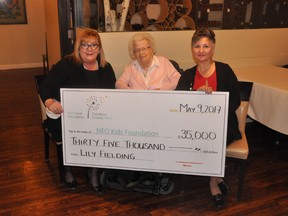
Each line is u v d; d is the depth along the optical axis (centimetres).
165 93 196
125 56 288
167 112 199
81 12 314
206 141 200
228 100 190
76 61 226
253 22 406
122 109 204
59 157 239
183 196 233
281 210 216
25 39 718
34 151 304
